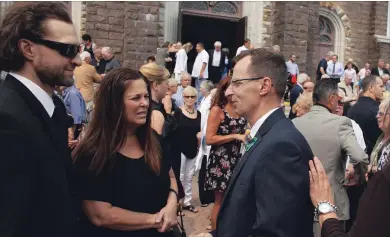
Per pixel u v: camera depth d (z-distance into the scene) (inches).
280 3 589.9
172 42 555.8
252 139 78.0
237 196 74.3
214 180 167.0
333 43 700.7
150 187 88.9
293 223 67.3
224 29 723.4
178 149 186.4
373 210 54.8
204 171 187.8
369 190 56.7
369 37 723.4
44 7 69.9
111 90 87.4
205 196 182.7
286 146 69.7
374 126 196.5
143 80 90.4
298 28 587.2
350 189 158.7
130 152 90.2
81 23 521.3
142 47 507.8
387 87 438.9
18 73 70.2
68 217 69.1
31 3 70.3
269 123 76.7
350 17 706.2
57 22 69.3
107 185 84.7
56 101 78.2
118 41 529.0
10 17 68.8
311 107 148.6
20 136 62.2
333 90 140.1
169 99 223.5
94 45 456.1
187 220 223.8
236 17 607.2
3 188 59.4
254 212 72.9
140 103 87.8
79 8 519.8
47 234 66.4
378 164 134.8
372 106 198.8
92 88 300.5
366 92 204.2
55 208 67.0
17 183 60.7
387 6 724.0
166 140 174.9
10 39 67.7
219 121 167.5
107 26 523.8
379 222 54.1
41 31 67.9
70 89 250.7
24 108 66.1
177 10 559.8
